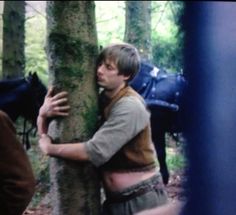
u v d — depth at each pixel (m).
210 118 2.01
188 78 2.16
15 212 1.52
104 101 2.10
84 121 2.03
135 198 2.06
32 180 1.56
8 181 1.51
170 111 4.05
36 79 4.05
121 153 2.05
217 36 2.08
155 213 1.95
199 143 2.00
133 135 2.00
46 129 2.06
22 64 7.25
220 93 2.05
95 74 2.06
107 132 1.97
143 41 6.64
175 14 2.36
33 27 9.29
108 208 2.13
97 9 10.05
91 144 1.95
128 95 2.06
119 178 2.07
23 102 4.04
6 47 7.08
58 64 2.00
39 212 3.92
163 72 4.25
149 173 2.09
